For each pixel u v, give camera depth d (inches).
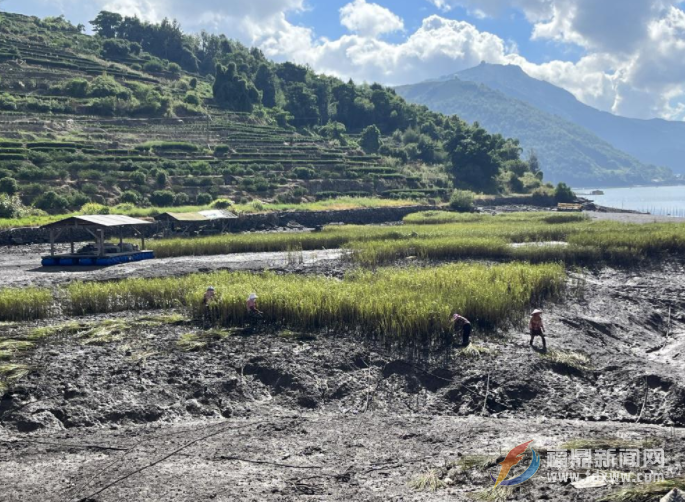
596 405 837.8
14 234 2608.3
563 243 2132.1
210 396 846.5
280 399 860.0
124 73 6860.2
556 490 493.4
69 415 768.3
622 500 461.4
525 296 1310.3
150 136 5128.0
